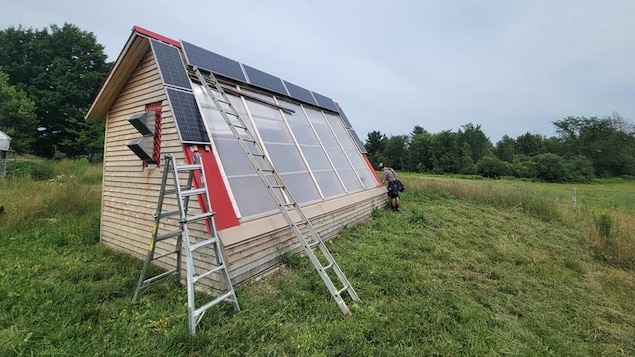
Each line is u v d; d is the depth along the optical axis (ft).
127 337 8.67
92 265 14.38
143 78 16.01
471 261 16.55
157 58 14.11
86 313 9.89
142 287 11.09
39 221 21.48
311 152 22.58
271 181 16.55
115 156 18.04
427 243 19.26
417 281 13.09
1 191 26.66
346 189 23.95
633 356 9.24
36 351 7.97
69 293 11.20
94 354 7.93
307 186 19.30
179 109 13.53
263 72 22.72
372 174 31.60
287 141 20.51
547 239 22.25
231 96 18.28
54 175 50.60
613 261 18.06
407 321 9.91
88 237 18.99
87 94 99.04
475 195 37.83
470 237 21.54
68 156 96.43
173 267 13.70
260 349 8.34
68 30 101.50
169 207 13.97
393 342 8.84
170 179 14.02
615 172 135.13
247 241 12.67
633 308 12.21
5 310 9.98
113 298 11.35
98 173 52.70
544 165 112.06
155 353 8.02
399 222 24.47
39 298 10.71
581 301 12.59
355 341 8.63
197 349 8.31
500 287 13.46
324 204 19.43
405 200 37.27
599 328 10.54
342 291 11.51
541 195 34.83
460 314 10.53
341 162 26.45
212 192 12.68
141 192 15.83
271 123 20.24
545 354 8.82
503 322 10.57
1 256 14.94
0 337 8.36
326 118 29.43
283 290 11.75
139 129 14.37
